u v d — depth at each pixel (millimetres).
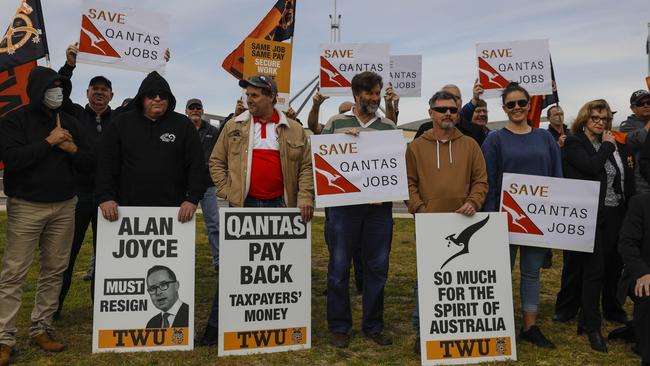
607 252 4426
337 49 5918
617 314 4887
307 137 4316
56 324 4547
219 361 3707
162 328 3869
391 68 6883
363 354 3961
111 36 5215
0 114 4922
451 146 4141
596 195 4113
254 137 4129
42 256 3926
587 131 4516
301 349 4020
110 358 3674
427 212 4086
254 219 3996
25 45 4730
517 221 4109
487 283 3938
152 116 4027
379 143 4090
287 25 6645
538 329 4242
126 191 3992
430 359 3775
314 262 7520
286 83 5949
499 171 4266
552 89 6055
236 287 3914
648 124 4996
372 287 4250
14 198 3727
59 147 3859
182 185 4180
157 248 3906
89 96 5199
